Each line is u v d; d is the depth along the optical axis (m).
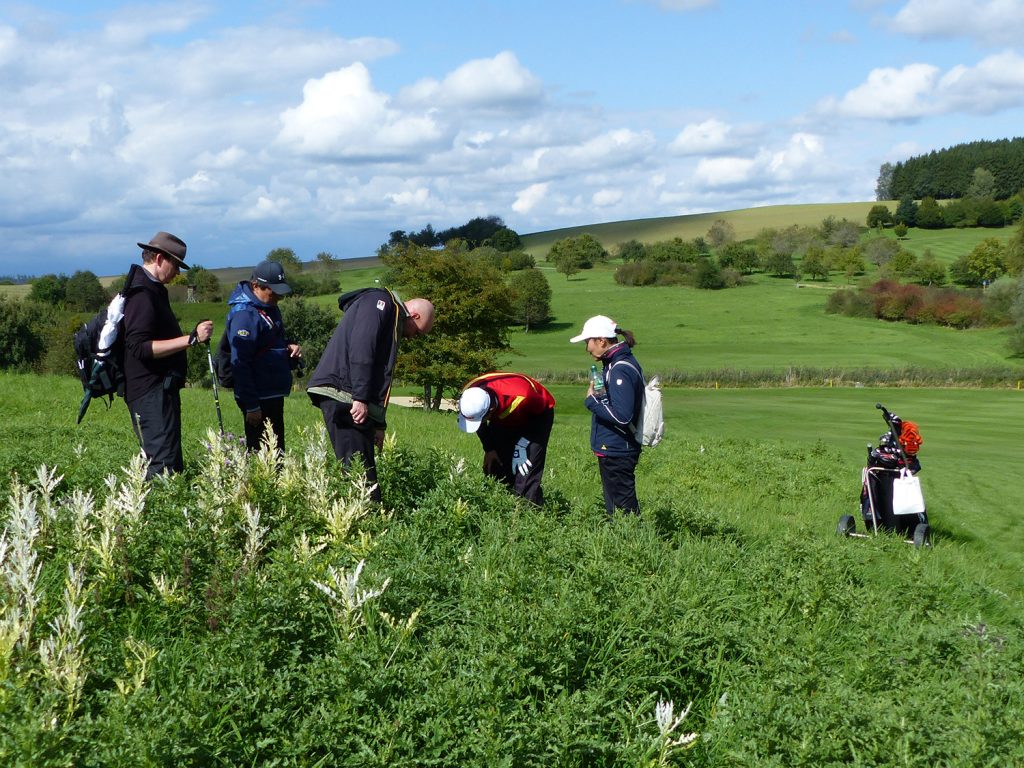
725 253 178.00
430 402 49.47
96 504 5.55
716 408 43.44
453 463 7.46
